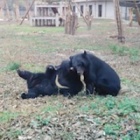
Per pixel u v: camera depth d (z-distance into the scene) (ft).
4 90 35.29
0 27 140.46
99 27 146.30
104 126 23.04
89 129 22.67
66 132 22.44
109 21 194.80
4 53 66.33
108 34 112.16
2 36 102.47
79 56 30.48
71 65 30.50
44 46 77.87
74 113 25.75
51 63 54.39
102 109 26.66
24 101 30.94
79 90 31.89
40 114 25.91
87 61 30.42
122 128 22.68
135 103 27.43
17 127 23.76
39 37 99.86
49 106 28.40
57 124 23.57
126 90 33.96
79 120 24.20
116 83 31.71
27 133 22.74
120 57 61.41
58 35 107.14
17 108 28.71
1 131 23.36
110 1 226.38
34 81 32.76
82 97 30.89
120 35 88.17
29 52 67.82
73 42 86.94
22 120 24.85
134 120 23.77
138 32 121.39
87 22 134.41
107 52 67.87
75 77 31.24
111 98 30.22
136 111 25.81
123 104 27.07
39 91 32.42
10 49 72.69
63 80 31.71
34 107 28.71
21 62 54.65
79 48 74.43
